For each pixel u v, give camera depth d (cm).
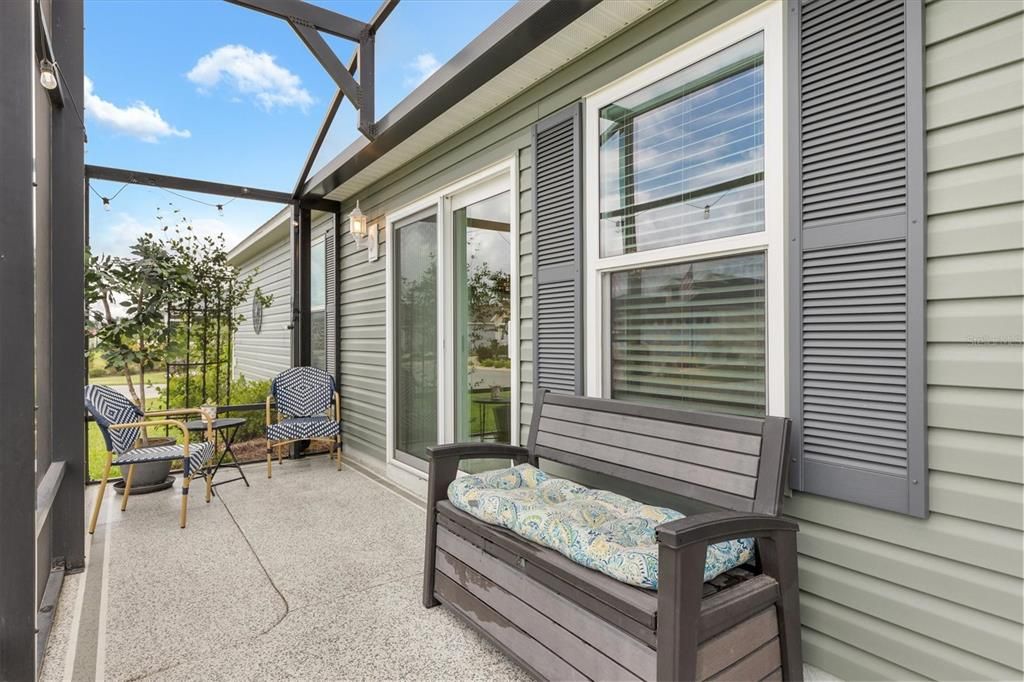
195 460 359
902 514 158
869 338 164
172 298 479
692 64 220
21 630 160
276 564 285
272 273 857
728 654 144
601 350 263
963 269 146
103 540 320
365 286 506
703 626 136
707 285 218
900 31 157
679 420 202
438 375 393
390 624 223
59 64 278
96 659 200
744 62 203
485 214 354
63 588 257
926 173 153
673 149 228
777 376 190
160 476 430
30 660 162
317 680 187
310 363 551
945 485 150
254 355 922
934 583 152
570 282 271
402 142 382
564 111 274
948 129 149
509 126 317
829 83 174
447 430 388
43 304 262
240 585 260
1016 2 138
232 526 344
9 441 160
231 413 607
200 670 193
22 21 163
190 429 443
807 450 179
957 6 147
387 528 340
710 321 217
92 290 436
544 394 268
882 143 161
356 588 256
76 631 219
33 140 163
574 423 246
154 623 225
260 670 193
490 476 234
